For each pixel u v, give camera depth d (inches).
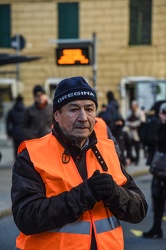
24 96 1038.4
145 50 999.0
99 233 99.3
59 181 99.0
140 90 909.8
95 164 104.7
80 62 384.5
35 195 97.2
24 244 100.2
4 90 1033.5
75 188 96.4
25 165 100.0
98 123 195.5
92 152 105.6
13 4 1029.2
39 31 1028.5
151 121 301.6
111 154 108.7
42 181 99.6
